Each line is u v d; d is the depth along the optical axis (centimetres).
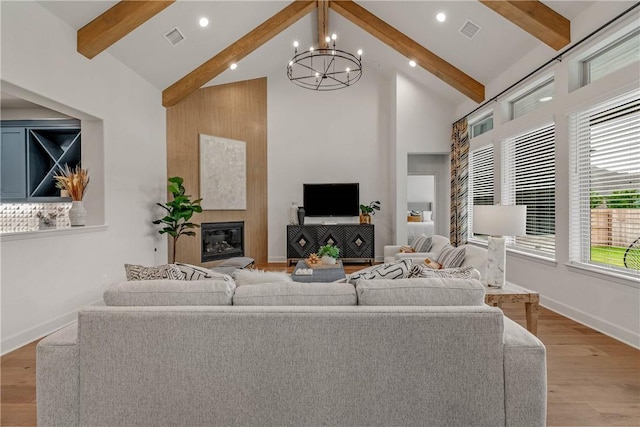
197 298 171
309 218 736
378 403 159
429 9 463
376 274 202
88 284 387
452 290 172
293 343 159
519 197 472
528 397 156
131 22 371
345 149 731
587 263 350
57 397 160
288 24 540
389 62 663
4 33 285
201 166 627
